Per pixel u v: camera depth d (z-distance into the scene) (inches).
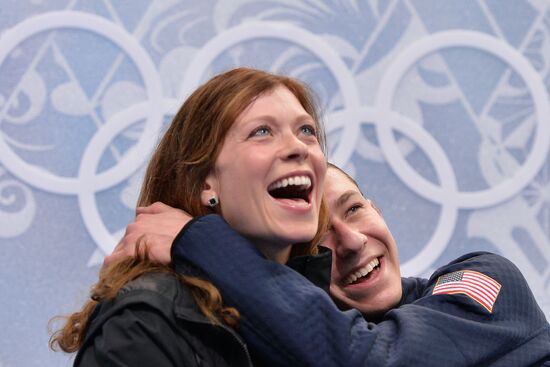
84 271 230.5
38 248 229.8
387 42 247.0
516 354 138.6
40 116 232.8
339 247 161.5
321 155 133.4
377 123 243.6
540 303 243.8
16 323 227.0
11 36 233.5
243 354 115.3
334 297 163.3
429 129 245.9
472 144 246.8
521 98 250.4
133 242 127.6
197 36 240.2
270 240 128.7
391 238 166.4
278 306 118.5
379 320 166.4
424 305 141.6
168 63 238.4
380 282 163.5
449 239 243.0
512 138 248.8
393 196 242.4
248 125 128.0
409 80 246.8
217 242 121.2
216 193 130.0
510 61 250.7
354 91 243.3
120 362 109.8
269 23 242.8
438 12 250.5
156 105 236.2
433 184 244.1
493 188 246.1
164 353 111.6
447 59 249.1
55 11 236.1
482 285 145.3
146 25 239.0
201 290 118.8
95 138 233.3
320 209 147.3
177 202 134.2
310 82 243.0
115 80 236.2
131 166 233.8
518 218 246.4
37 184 230.4
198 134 131.6
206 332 116.0
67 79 234.8
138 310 113.7
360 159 242.1
